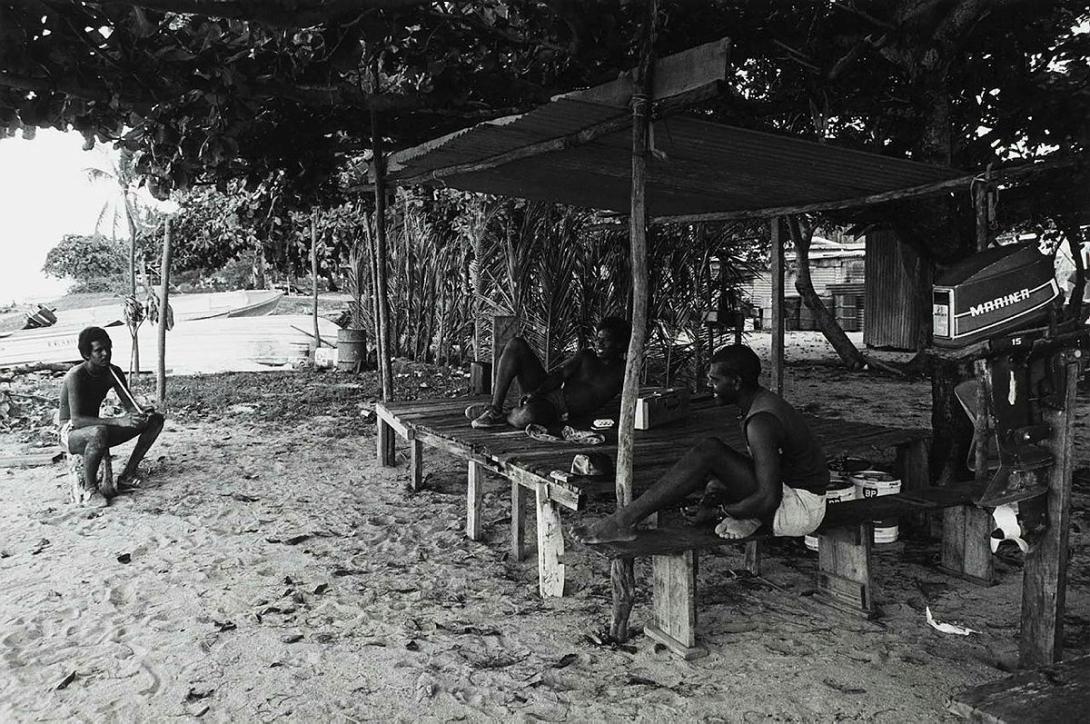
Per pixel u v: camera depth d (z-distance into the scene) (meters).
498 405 6.00
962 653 3.86
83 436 6.48
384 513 6.31
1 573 4.98
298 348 17.14
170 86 5.14
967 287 3.19
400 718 3.31
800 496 3.84
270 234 13.39
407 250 16.59
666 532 3.94
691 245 11.46
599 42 5.43
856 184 5.30
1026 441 3.29
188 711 3.36
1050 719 2.11
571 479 4.34
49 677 3.66
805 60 6.28
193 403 11.42
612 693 3.50
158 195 7.52
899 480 5.45
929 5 5.69
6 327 18.53
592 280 12.27
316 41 5.71
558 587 4.60
